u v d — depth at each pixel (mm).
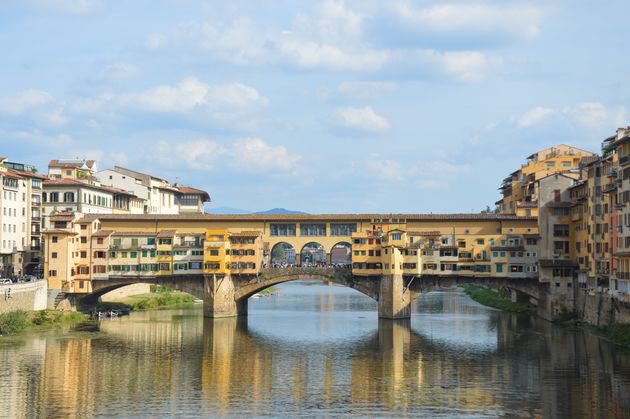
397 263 166375
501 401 93625
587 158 178375
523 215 173375
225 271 169000
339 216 175250
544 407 90688
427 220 172625
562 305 161375
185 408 90938
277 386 101812
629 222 122312
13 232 175500
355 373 109688
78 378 104938
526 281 165750
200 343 133375
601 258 141750
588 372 107312
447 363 116062
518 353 122875
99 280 168625
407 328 153625
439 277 168250
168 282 170875
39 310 156250
